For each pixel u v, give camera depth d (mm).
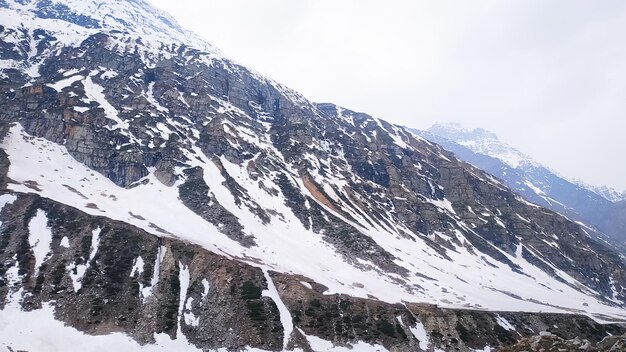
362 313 98812
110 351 73875
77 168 144750
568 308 139250
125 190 142125
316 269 122750
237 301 92688
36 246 94062
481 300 126062
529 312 115688
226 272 99375
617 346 49938
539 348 54906
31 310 78625
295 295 99688
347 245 143750
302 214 156750
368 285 119812
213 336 83812
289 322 91438
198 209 138500
